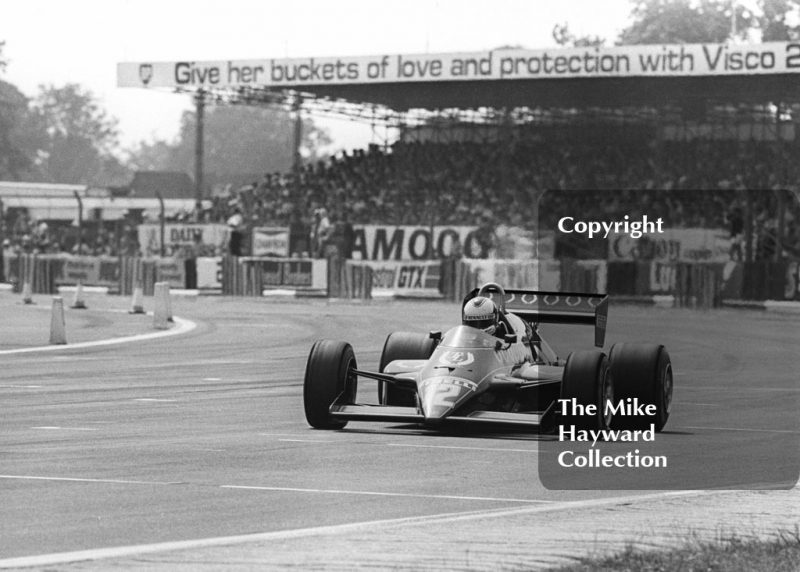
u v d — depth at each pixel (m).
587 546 10.17
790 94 67.75
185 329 42.06
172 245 73.50
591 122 78.44
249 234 70.38
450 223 72.81
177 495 12.46
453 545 10.09
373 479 13.52
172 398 22.17
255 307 56.19
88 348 33.97
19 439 16.72
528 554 9.83
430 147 80.19
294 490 12.80
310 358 17.41
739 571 9.48
